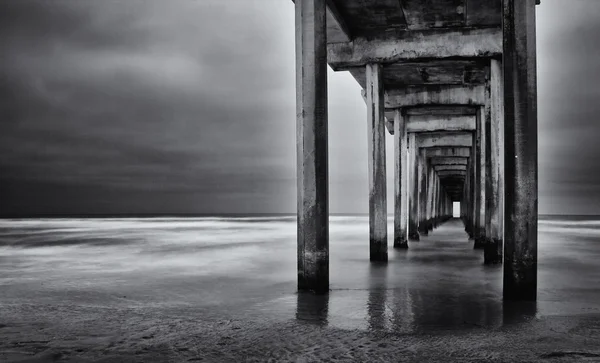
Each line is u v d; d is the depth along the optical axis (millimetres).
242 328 6727
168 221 73562
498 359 5309
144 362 5406
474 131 22609
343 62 14266
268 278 11484
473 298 8594
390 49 14039
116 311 8016
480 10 12562
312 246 9000
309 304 8203
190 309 8070
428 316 7258
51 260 16156
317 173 8891
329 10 11953
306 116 8867
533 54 7863
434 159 34625
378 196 14156
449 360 5285
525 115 7879
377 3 12242
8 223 60719
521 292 8133
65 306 8484
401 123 19656
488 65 14484
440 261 14477
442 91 18641
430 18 13180
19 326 7062
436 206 42156
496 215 13930
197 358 5496
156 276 12086
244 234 33312
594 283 10352
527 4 7871
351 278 11031
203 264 14680
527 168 7922
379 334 6301
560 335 6199
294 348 5773
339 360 5324
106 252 19156
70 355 5691
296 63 8984
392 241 23359
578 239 26109
